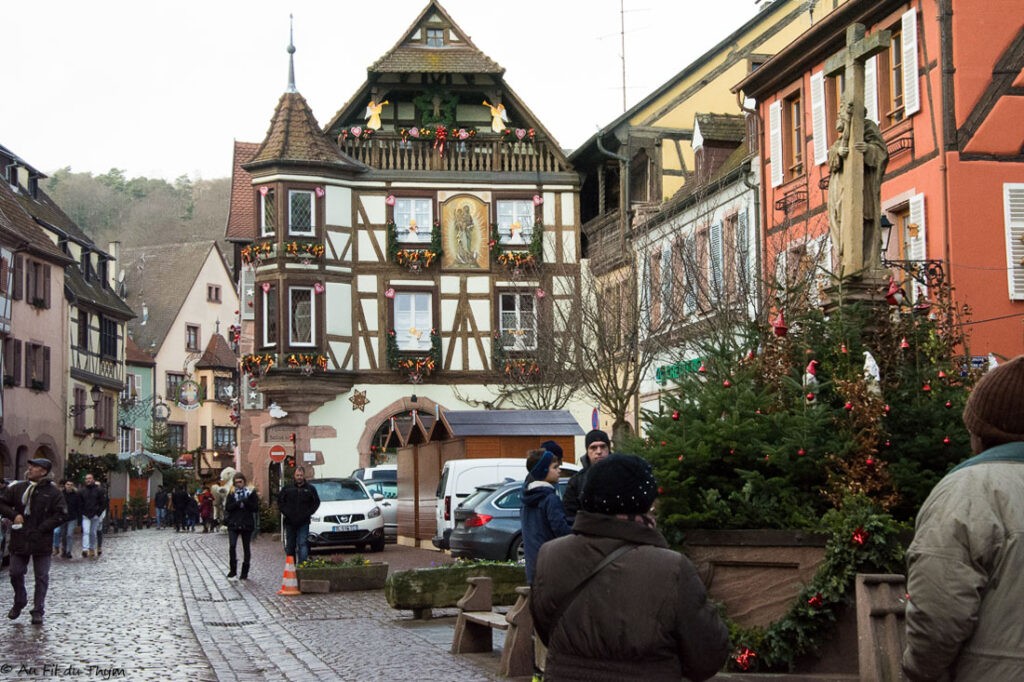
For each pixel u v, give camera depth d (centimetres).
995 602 378
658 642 404
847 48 1171
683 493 959
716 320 2519
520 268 4178
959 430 938
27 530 1519
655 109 3947
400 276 4175
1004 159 2298
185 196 12600
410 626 1480
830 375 1000
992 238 2284
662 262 3161
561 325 3619
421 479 3120
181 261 8962
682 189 3628
